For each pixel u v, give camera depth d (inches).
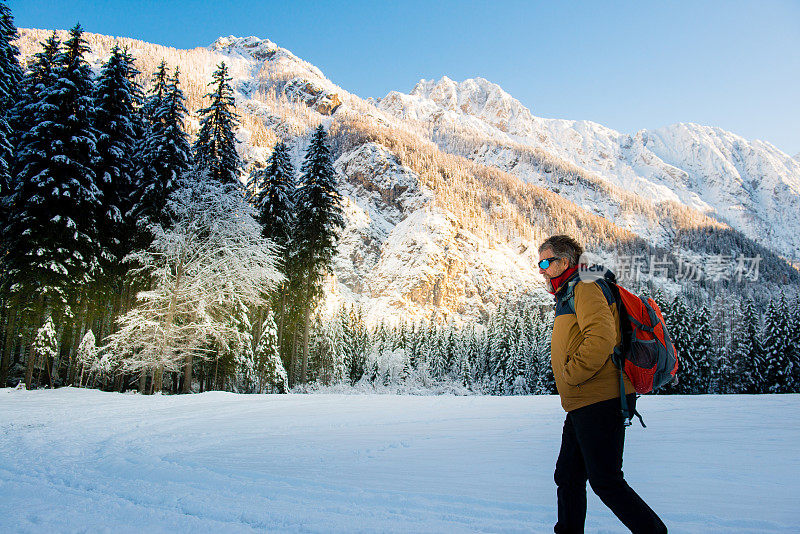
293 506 126.0
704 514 113.6
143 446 253.6
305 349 1133.1
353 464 192.7
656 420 336.5
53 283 693.3
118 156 791.1
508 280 5772.6
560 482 102.0
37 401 497.0
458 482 155.6
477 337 2775.6
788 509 118.2
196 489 149.2
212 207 774.5
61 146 699.4
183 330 726.5
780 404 465.1
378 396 538.3
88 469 194.1
